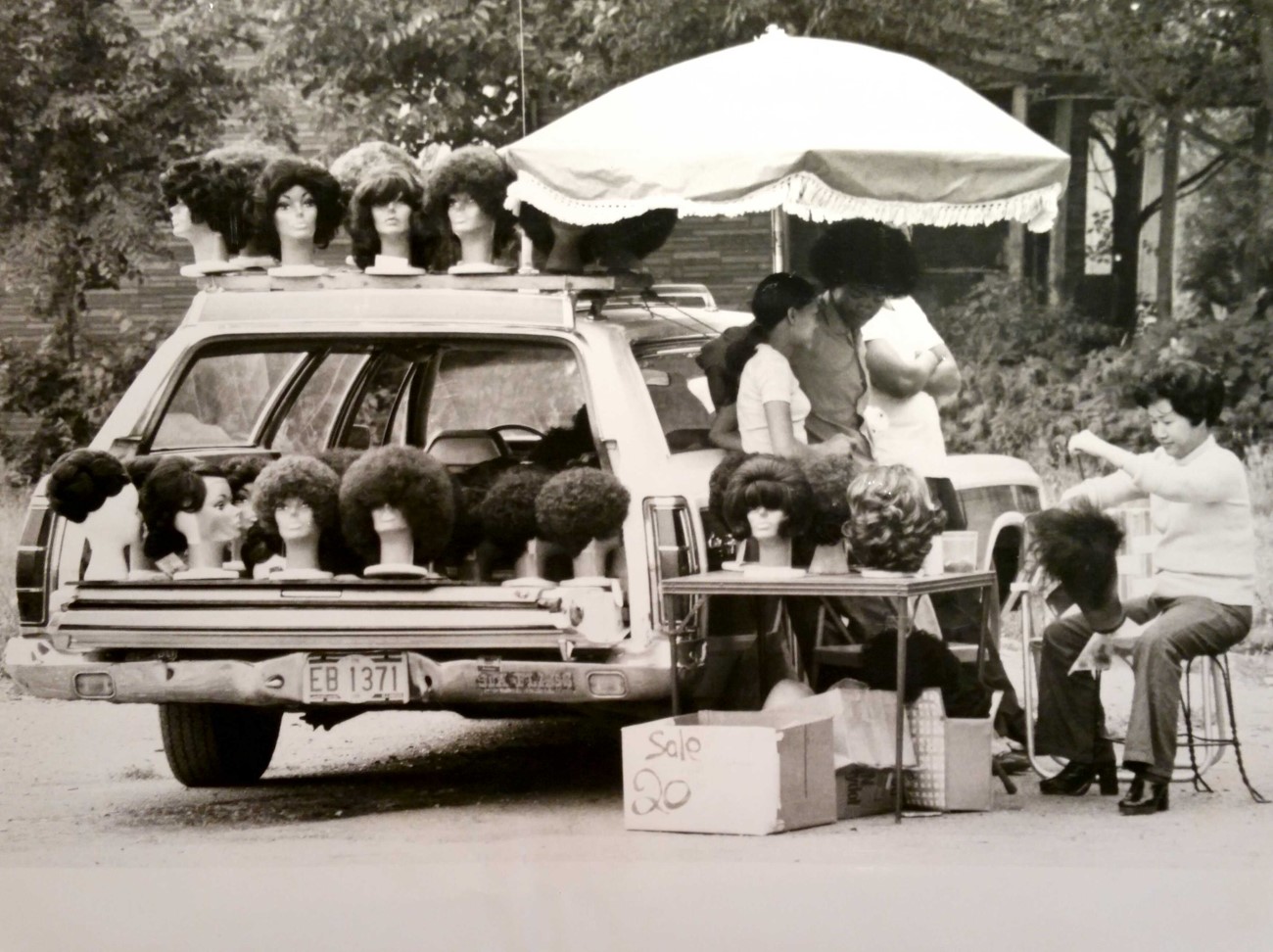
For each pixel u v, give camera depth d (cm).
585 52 2100
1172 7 2300
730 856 887
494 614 916
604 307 1125
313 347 1048
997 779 1084
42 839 993
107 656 980
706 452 1023
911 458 1163
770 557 930
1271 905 804
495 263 1076
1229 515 973
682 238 2384
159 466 979
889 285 1081
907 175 985
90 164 2267
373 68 2092
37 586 981
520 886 860
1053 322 2466
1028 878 850
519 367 1198
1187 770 1066
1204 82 2344
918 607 1027
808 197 966
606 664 923
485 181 1028
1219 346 2314
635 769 947
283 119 2238
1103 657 994
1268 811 981
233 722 1130
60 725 1423
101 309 2405
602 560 943
